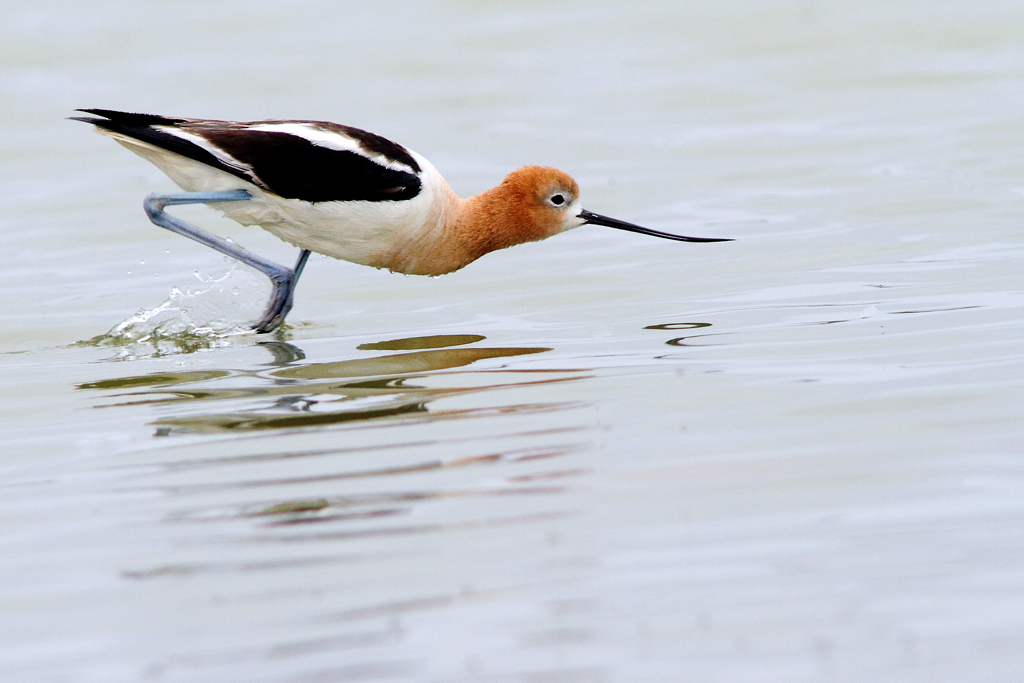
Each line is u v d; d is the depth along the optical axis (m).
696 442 8.54
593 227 16.34
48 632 6.40
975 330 10.82
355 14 27.66
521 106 22.05
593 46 25.33
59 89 23.53
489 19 27.14
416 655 6.00
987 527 7.02
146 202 12.13
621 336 11.55
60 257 15.87
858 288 12.66
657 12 27.09
